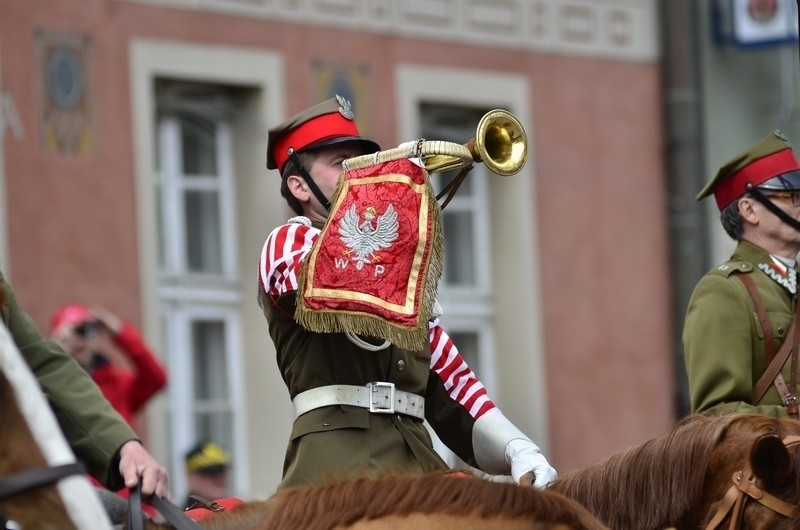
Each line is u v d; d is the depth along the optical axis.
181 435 23.52
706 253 29.66
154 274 22.89
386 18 26.11
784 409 10.39
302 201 9.34
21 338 7.97
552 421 27.81
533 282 27.83
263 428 24.17
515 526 6.86
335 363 8.69
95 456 7.82
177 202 23.80
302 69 24.91
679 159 29.64
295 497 7.15
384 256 8.15
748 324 10.66
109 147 22.55
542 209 28.09
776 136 11.17
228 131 24.36
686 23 29.84
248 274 24.30
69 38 22.25
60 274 21.86
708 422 8.46
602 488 8.48
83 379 8.00
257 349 24.27
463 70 27.08
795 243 11.00
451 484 7.02
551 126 28.30
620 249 28.98
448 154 8.21
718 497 8.23
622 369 28.78
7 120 21.47
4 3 21.61
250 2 24.36
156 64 23.19
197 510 8.39
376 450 8.62
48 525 6.18
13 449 6.20
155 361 18.12
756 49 30.08
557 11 28.52
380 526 6.93
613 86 29.20
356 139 9.26
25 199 21.59
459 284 27.59
